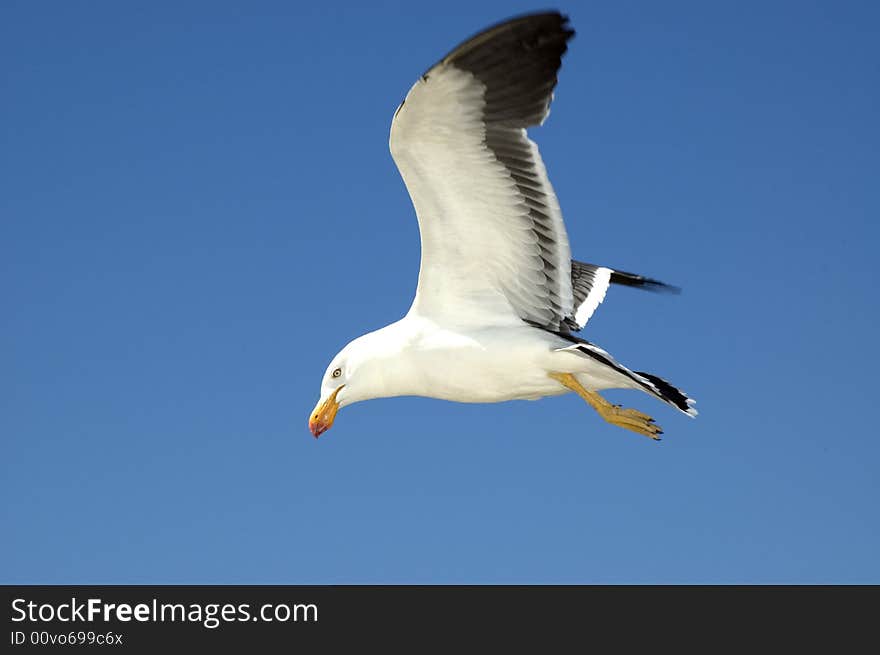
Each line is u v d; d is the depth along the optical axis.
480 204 7.82
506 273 8.19
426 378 8.37
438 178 7.66
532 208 7.79
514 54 7.22
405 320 8.51
